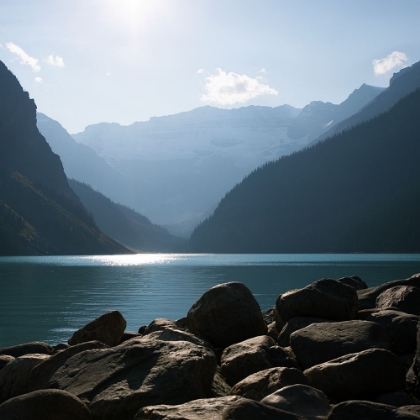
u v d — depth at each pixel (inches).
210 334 577.0
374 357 410.6
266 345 499.2
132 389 388.5
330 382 405.4
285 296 606.9
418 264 4539.9
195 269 4178.2
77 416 356.5
